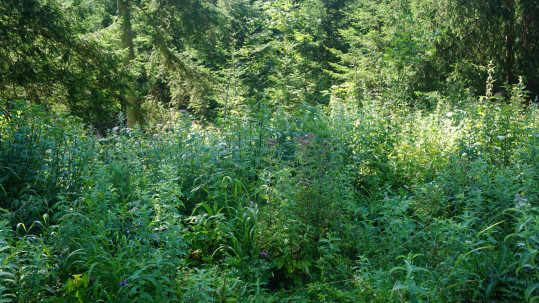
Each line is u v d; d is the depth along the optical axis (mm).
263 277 3395
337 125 5648
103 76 12156
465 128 5961
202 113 17031
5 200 3744
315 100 17516
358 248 3609
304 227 3582
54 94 11359
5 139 4094
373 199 4703
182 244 2889
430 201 3619
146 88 16109
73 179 4152
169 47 17297
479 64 15000
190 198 4203
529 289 2410
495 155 5246
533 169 4113
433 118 7344
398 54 8750
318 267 3479
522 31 14312
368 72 14328
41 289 2629
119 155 4820
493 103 5961
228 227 3551
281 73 19016
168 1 16062
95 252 2822
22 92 10945
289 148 5023
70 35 11148
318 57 23469
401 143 6113
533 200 3566
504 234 3361
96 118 12016
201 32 16969
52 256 2873
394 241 3486
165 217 2988
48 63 10914
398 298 2758
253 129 5035
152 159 4945
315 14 23469
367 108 6656
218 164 4621
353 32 21125
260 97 17172
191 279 2680
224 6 19484
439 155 5383
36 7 10383
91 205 3254
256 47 19609
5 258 2498
